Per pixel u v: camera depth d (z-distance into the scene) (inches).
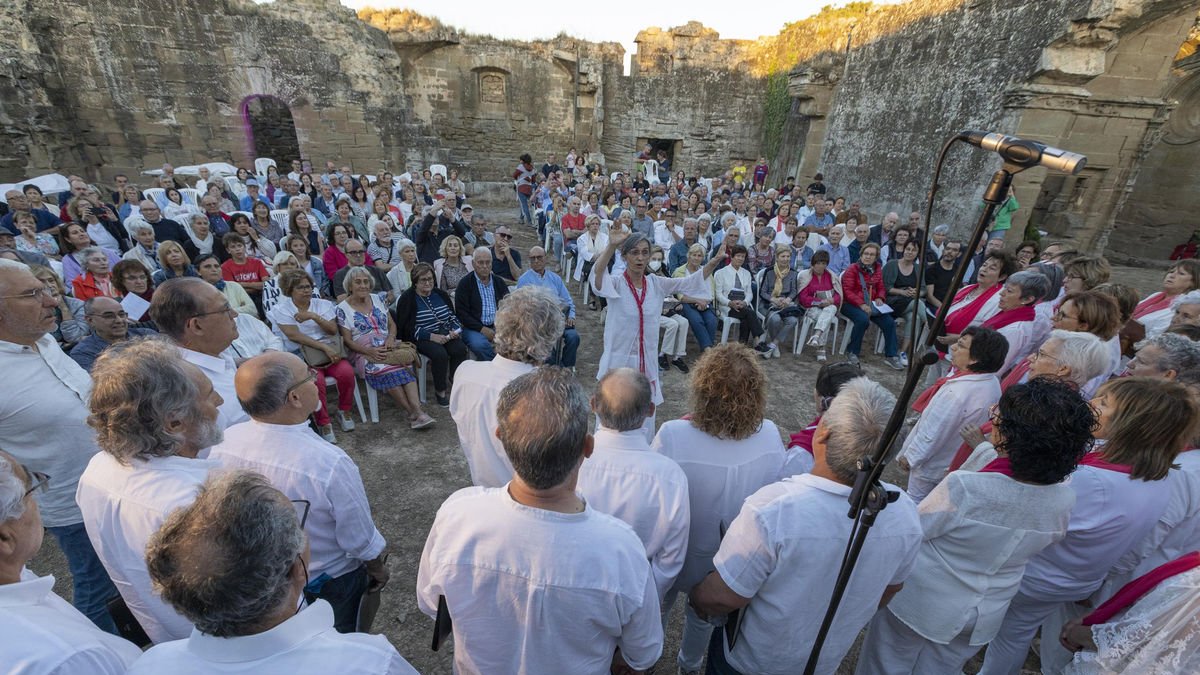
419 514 131.6
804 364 235.3
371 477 145.3
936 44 421.7
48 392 74.4
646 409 66.3
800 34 628.4
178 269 175.6
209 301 89.6
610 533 48.5
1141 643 49.4
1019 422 57.1
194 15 472.4
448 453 157.3
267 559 34.4
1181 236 511.5
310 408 66.1
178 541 34.0
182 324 88.3
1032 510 58.7
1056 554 69.6
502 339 81.9
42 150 431.2
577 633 47.8
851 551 45.9
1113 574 74.7
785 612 55.1
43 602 40.6
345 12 527.2
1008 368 149.2
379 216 332.8
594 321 272.5
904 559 55.2
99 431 52.4
